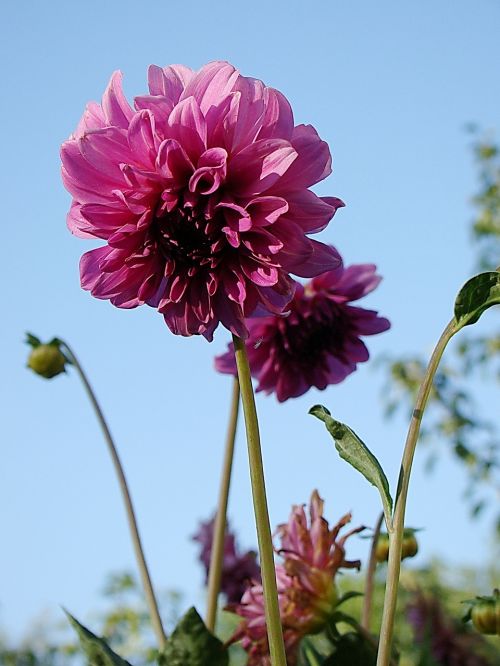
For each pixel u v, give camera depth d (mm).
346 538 646
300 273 506
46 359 785
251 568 894
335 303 739
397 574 464
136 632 1327
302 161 495
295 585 634
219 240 489
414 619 857
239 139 489
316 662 667
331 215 497
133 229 489
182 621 583
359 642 616
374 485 477
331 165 501
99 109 522
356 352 739
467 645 840
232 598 888
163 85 507
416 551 706
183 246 494
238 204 490
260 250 488
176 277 493
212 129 490
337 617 630
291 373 743
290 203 496
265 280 487
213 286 489
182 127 487
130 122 486
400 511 469
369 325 741
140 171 483
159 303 507
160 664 582
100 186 498
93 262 522
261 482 473
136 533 683
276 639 458
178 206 491
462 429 1737
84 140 488
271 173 483
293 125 497
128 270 505
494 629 661
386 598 463
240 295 486
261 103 490
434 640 840
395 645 623
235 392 686
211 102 491
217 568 673
